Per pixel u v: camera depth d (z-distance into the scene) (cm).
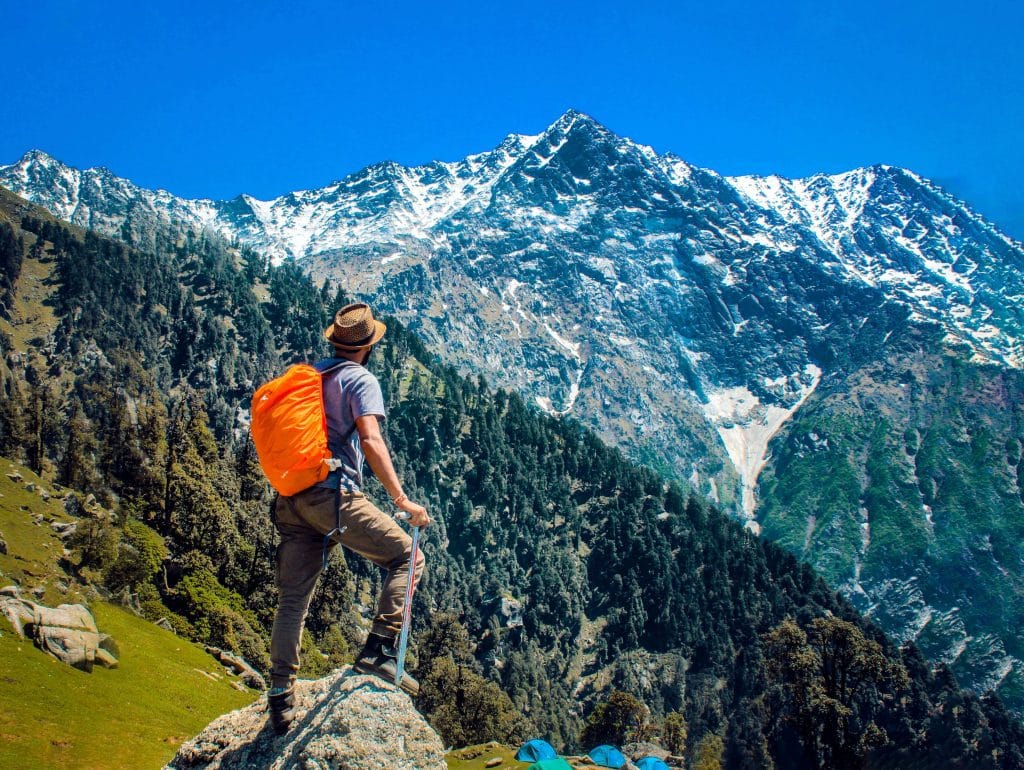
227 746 688
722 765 12938
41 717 3819
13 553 6919
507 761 6650
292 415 670
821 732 8762
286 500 693
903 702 15025
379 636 688
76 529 7869
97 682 4541
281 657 680
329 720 654
